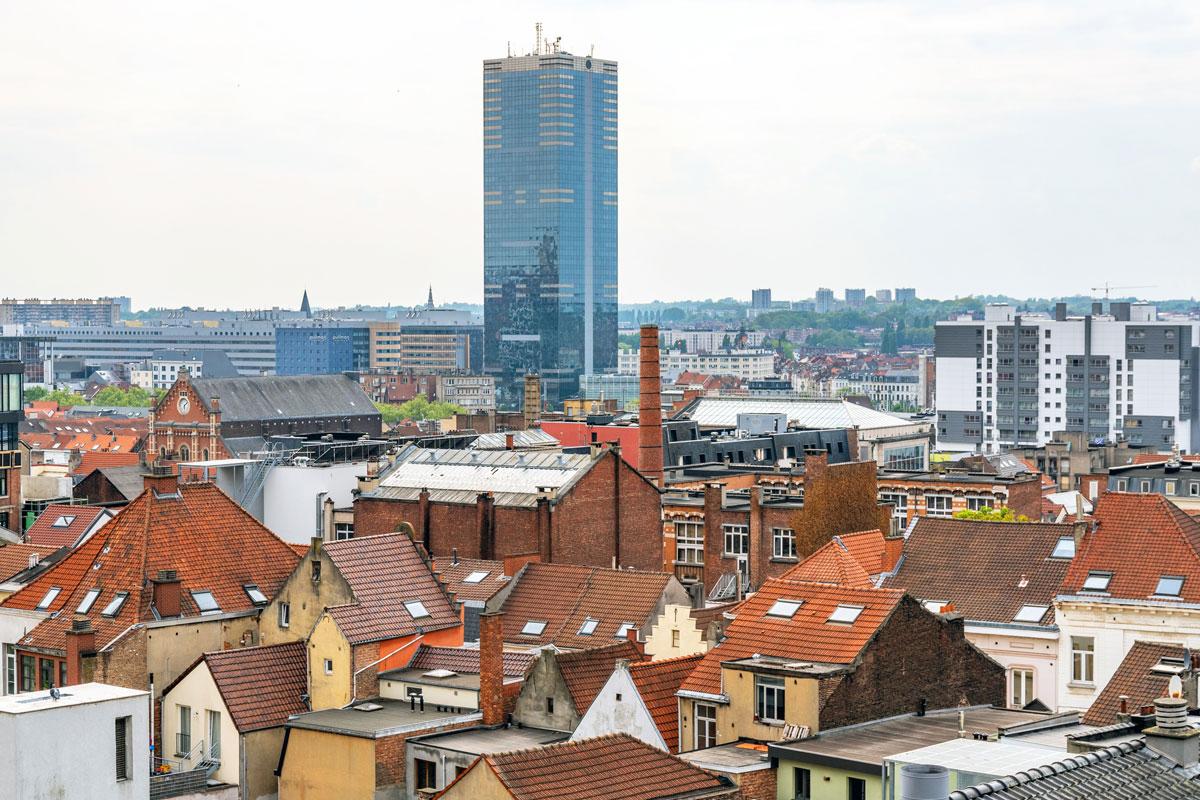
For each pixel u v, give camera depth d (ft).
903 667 321.32
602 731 332.60
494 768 270.67
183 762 371.35
